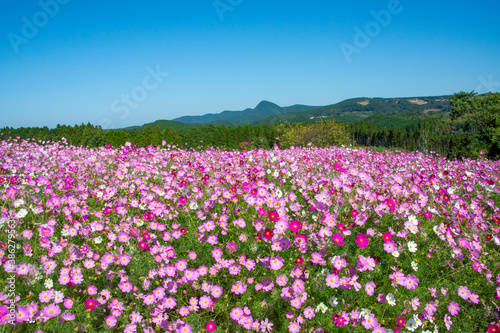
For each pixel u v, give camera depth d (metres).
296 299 2.99
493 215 5.34
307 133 36.38
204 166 7.84
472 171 8.93
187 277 3.16
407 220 4.26
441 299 3.24
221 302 3.08
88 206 5.17
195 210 4.71
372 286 3.13
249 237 3.86
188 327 2.77
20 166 7.68
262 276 3.38
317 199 4.50
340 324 2.77
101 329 2.98
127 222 4.52
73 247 3.75
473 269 3.62
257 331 2.81
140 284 3.30
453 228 4.34
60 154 9.53
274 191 5.15
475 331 3.04
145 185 6.05
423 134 22.05
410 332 2.89
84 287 3.38
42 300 3.01
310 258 3.45
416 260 3.61
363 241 3.63
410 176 6.81
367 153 11.71
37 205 4.82
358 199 4.70
